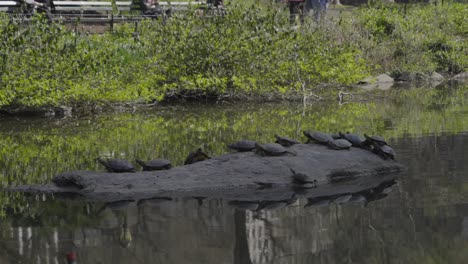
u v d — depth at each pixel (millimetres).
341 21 32188
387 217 10336
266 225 10141
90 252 9086
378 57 32875
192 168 13156
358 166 13430
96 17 32594
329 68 27031
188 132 19016
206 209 11180
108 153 15992
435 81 32094
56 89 22609
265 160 13375
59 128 20188
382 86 30422
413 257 8492
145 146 16812
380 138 14055
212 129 19469
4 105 22531
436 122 19625
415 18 36062
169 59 25734
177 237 9641
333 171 13164
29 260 8812
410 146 15906
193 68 25781
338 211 10797
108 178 12758
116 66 24547
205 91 25750
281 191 12328
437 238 9219
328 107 24047
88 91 22625
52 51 22938
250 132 18734
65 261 8688
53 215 10961
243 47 25297
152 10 33625
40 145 17391
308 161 13383
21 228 10250
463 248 8820
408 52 33125
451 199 11242
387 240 9211
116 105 24469
